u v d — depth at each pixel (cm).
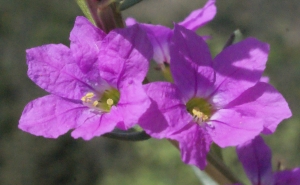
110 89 7
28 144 18
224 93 7
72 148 19
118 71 7
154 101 6
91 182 19
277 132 19
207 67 7
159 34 8
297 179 8
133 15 24
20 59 19
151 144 19
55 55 7
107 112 7
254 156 8
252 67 7
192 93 7
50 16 21
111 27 7
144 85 6
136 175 18
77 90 7
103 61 7
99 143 19
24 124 7
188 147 6
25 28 20
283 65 21
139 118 6
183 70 7
